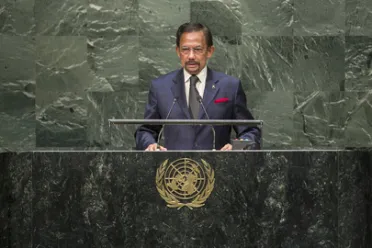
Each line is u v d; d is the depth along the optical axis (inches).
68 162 253.3
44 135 510.9
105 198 252.1
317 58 511.8
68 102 511.2
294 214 252.5
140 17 510.0
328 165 253.3
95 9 508.7
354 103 509.7
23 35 506.9
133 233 251.8
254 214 252.1
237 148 274.1
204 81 342.6
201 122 265.1
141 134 328.2
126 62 511.2
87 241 252.5
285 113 513.0
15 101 508.1
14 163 254.5
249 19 511.8
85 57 510.0
